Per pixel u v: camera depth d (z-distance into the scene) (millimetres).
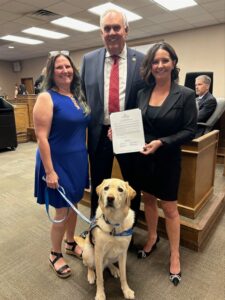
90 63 1887
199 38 6957
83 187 1722
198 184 2195
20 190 3309
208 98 3254
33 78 11914
